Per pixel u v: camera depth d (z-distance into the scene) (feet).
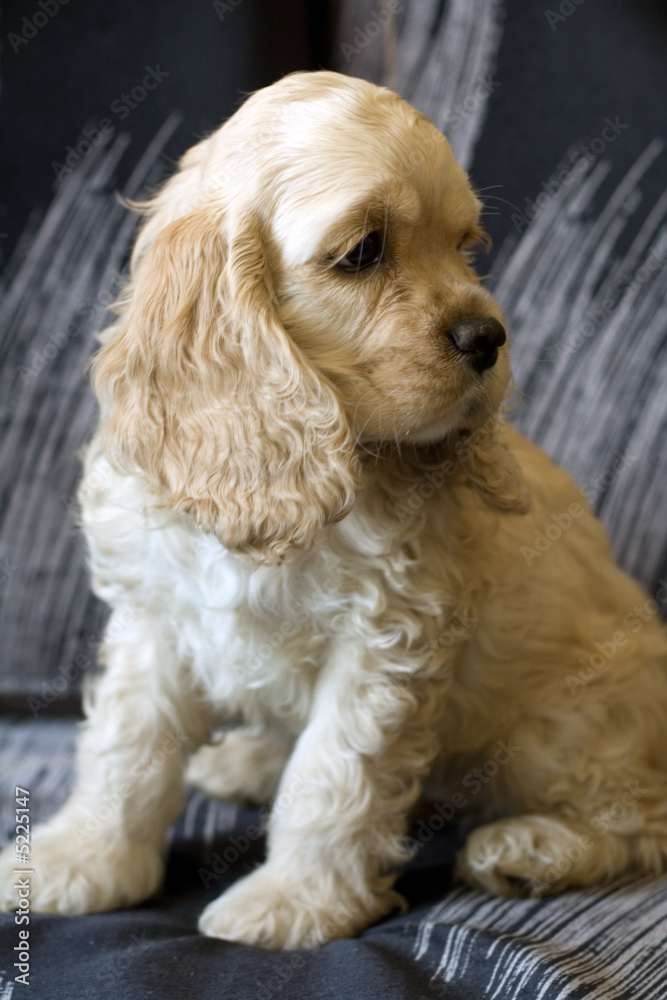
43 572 8.40
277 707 5.70
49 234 8.12
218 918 5.12
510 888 5.71
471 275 5.40
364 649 5.25
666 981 4.51
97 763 5.67
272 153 4.74
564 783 6.06
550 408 8.46
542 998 4.25
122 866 5.49
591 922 5.16
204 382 4.80
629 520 8.45
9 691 8.41
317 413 4.66
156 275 4.89
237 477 4.74
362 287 4.75
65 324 8.19
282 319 4.83
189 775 7.02
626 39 8.18
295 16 8.24
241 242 4.72
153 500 5.08
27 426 8.27
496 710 6.10
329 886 5.25
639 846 6.07
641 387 8.37
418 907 5.57
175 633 5.61
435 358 4.69
